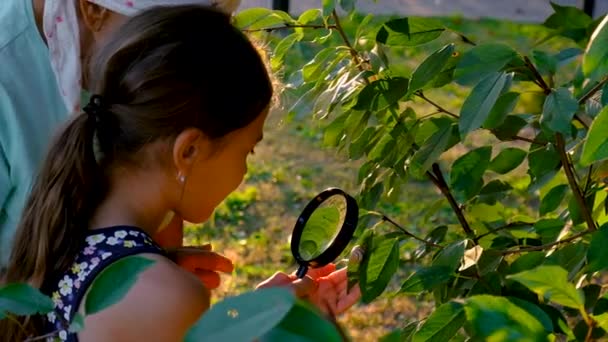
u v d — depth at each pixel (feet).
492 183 7.48
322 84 7.06
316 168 21.22
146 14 5.41
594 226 6.17
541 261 6.19
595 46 4.27
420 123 6.73
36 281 5.13
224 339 2.88
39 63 6.65
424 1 34.96
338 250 5.82
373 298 6.17
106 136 5.24
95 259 5.05
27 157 6.54
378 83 6.51
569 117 4.99
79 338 4.81
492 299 3.70
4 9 6.73
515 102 5.62
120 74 5.23
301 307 2.95
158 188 5.26
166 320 4.70
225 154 5.34
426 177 7.35
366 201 7.10
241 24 7.07
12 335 5.09
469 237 6.93
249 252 17.07
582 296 3.70
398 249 6.24
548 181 6.84
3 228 6.59
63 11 6.33
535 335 3.63
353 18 7.23
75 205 5.20
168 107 5.12
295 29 7.16
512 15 33.76
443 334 5.13
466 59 5.22
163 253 5.12
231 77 5.24
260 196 19.58
